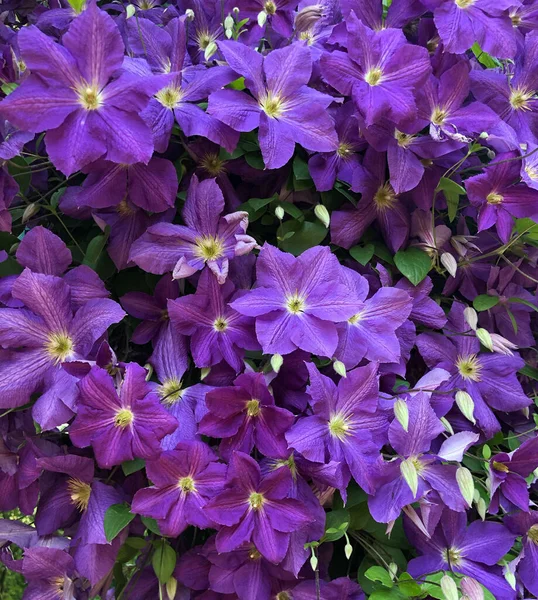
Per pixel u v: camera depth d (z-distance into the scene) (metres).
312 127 0.55
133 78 0.51
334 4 0.69
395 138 0.57
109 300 0.52
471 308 0.61
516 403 0.61
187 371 0.58
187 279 0.59
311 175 0.57
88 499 0.55
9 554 0.62
